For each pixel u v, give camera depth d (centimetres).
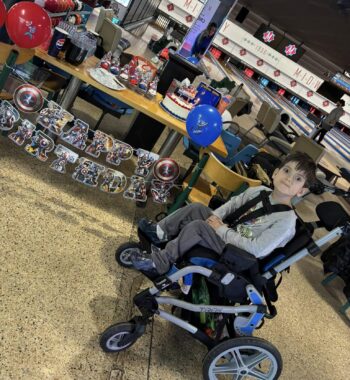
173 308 264
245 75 2572
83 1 545
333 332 355
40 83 322
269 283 227
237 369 218
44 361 190
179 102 336
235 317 222
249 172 381
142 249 254
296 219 222
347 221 207
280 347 299
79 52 287
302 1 2044
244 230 233
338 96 2391
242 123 922
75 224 289
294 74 2002
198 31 396
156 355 235
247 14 2827
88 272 256
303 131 1570
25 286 220
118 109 399
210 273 207
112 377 204
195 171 323
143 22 1677
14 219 258
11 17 242
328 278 429
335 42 2436
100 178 362
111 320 233
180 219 247
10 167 301
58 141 371
